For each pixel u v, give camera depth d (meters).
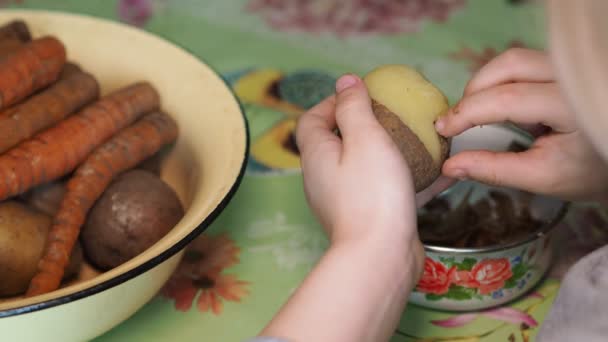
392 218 0.49
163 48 0.74
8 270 0.64
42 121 0.69
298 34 0.92
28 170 0.66
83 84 0.73
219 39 0.92
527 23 0.94
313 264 0.68
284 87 0.85
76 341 0.58
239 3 0.97
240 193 0.74
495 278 0.63
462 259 0.62
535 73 0.57
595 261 0.50
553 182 0.57
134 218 0.66
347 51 0.90
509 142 0.66
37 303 0.53
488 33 0.92
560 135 0.56
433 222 0.66
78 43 0.76
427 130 0.55
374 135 0.50
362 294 0.48
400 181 0.50
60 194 0.69
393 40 0.92
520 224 0.66
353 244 0.49
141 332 0.63
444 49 0.90
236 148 0.64
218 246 0.70
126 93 0.72
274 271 0.68
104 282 0.54
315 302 0.48
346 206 0.50
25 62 0.70
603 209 0.72
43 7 0.95
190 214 0.60
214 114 0.69
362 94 0.52
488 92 0.55
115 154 0.68
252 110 0.82
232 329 0.64
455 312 0.65
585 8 0.29
